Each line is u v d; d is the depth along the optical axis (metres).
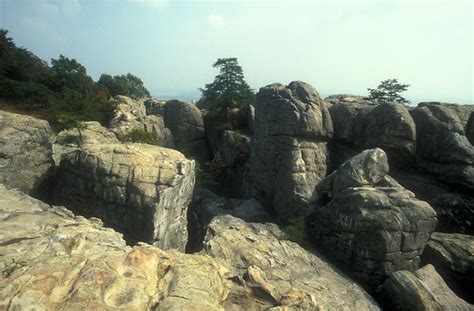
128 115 46.88
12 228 15.78
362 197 28.61
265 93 42.88
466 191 33.00
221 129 56.50
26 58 46.78
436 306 22.55
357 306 22.72
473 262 26.56
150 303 10.58
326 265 27.39
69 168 29.19
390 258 26.72
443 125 34.78
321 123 39.66
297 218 33.41
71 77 50.66
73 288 10.47
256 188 44.06
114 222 27.06
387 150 37.00
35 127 28.44
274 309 11.57
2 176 25.41
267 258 24.92
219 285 12.59
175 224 29.72
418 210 27.38
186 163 29.73
